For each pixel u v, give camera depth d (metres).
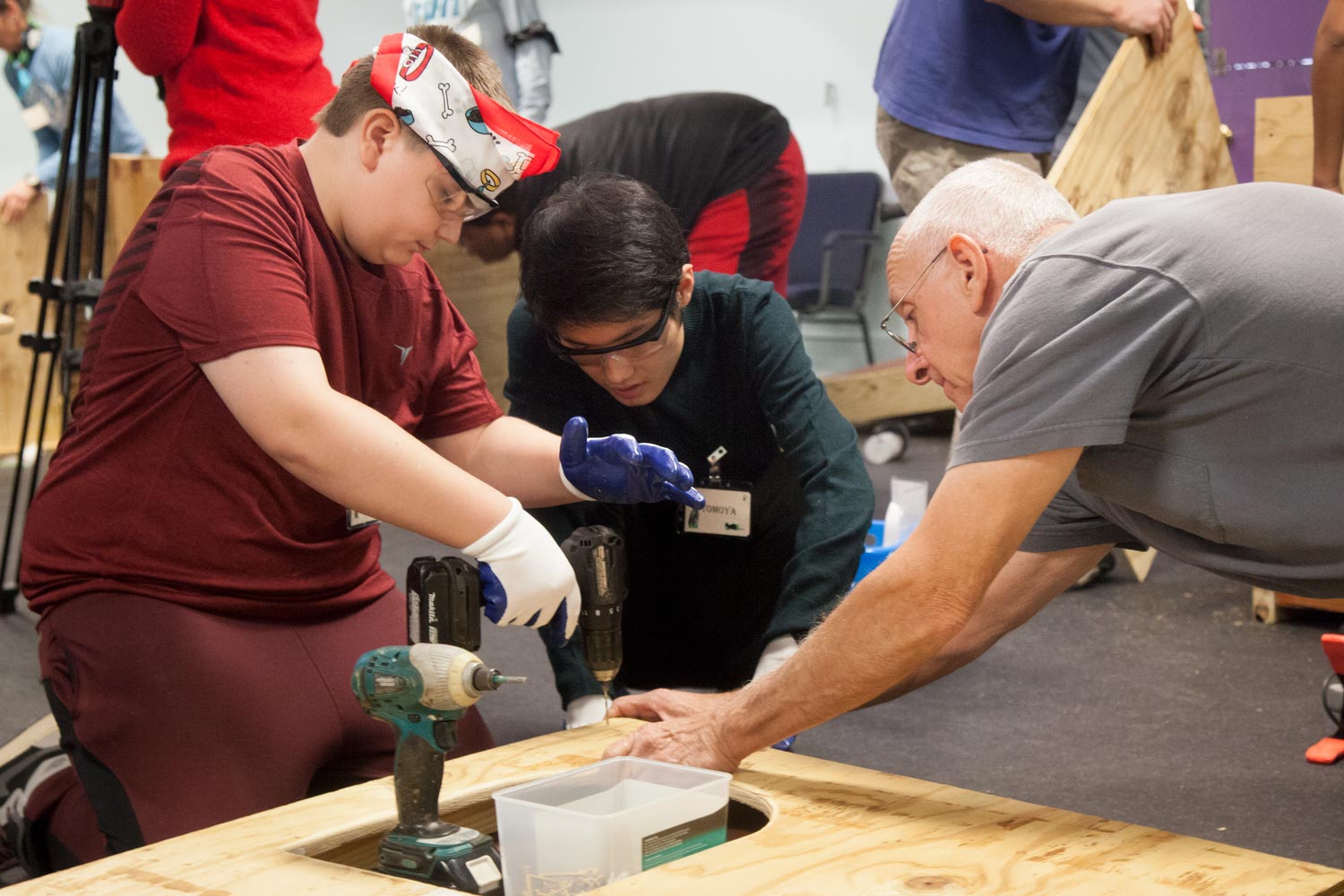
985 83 3.33
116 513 1.52
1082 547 1.46
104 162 3.15
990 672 2.92
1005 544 1.10
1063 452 1.08
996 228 1.22
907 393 5.11
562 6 6.91
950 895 0.95
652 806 1.07
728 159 3.79
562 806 1.14
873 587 1.14
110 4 3.09
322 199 1.50
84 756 1.50
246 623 1.58
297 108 2.92
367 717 1.63
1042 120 3.40
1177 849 1.05
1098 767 2.33
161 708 1.48
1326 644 2.29
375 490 1.35
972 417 1.12
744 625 2.16
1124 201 1.17
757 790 1.22
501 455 1.72
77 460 1.53
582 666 2.03
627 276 1.63
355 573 1.70
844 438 1.96
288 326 1.39
